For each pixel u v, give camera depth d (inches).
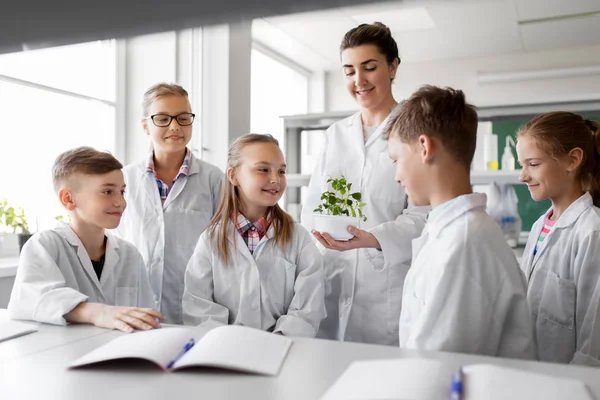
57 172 50.6
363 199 59.4
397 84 209.2
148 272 68.1
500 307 33.3
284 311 52.2
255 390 24.6
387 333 57.3
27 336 35.5
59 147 97.1
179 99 67.5
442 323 33.1
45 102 94.0
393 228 51.3
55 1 9.1
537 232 54.5
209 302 50.1
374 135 60.3
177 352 30.0
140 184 69.7
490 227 34.3
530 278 52.1
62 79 97.2
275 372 26.7
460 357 29.4
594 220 46.4
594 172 50.3
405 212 55.6
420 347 33.5
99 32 10.0
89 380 26.2
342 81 216.8
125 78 110.2
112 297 52.0
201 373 27.1
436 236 35.5
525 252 56.6
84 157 49.9
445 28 162.1
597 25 158.7
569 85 187.5
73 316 39.7
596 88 184.1
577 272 46.4
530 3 138.3
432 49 187.2
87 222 50.7
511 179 110.0
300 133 123.9
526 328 33.6
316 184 63.5
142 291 55.9
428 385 22.3
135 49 110.1
